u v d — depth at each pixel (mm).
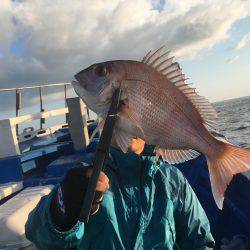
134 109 517
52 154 2061
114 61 523
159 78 527
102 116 527
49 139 2385
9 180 1668
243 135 8047
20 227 1014
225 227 1329
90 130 2170
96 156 530
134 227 675
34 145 2199
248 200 1229
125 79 517
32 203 1147
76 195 556
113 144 704
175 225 750
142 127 520
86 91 522
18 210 1074
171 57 534
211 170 571
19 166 1679
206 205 1415
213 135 570
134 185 698
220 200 565
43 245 591
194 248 763
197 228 756
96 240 661
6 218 1020
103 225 660
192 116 543
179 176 750
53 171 1636
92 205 555
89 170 570
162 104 527
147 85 521
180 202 735
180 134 537
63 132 2787
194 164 1508
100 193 552
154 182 720
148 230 686
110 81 516
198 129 550
